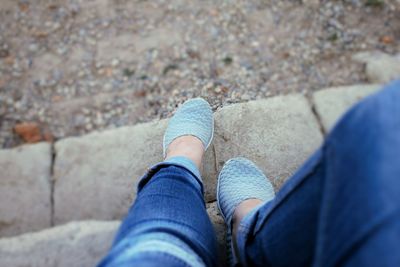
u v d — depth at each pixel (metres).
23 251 0.94
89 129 1.22
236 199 0.72
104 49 1.33
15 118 1.27
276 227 0.46
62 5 1.41
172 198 0.57
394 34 1.30
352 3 1.34
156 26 1.34
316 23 1.31
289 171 0.85
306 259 0.42
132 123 1.18
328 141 0.34
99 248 0.93
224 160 0.83
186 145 0.76
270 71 1.21
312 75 1.22
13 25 1.40
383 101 0.30
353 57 1.25
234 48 1.27
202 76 1.20
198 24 1.32
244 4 1.34
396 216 0.26
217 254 0.60
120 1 1.40
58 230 0.97
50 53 1.35
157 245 0.47
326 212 0.33
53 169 1.14
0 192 1.12
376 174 0.28
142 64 1.28
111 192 1.07
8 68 1.33
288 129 0.93
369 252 0.27
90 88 1.28
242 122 0.88
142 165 0.90
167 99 1.04
